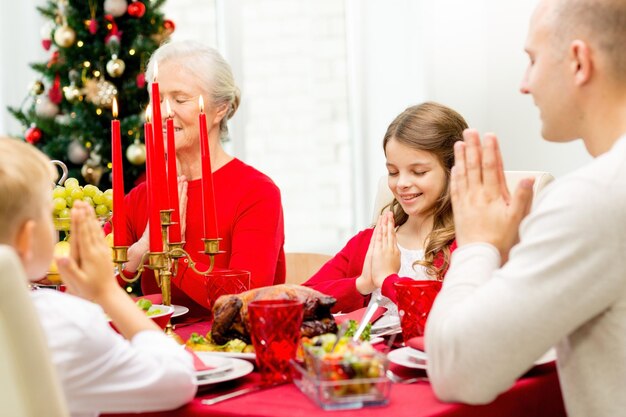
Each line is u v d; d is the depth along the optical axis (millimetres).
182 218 2082
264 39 4465
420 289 1370
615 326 1057
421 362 1249
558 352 1146
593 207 1021
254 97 4473
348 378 1075
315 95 4520
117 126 1497
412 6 4168
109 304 1184
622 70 1099
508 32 4086
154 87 1485
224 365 1237
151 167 1498
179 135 2178
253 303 1239
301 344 1210
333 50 4520
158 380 1079
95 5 3586
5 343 875
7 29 4094
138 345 1137
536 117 3979
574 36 1115
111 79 3619
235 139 4438
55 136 3648
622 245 1016
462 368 1058
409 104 4246
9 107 3709
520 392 1164
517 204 1195
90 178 3598
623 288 1034
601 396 1080
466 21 4184
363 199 4523
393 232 1720
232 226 2174
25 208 1042
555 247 1034
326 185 4551
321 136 4539
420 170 1941
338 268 2133
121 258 1497
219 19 4422
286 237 4523
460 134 1982
